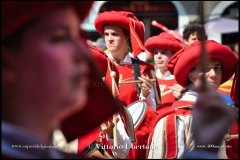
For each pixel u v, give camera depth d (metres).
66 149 3.17
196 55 5.26
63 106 1.96
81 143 4.97
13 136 1.90
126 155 5.66
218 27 11.40
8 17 1.89
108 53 7.58
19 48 1.91
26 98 1.92
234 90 5.26
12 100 1.92
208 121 2.14
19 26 1.91
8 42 1.91
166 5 23.59
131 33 7.38
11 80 1.91
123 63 7.49
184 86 5.48
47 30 1.94
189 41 8.20
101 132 5.31
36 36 1.92
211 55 5.36
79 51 1.97
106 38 7.56
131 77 7.40
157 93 7.51
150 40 8.28
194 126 2.16
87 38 2.73
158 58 8.27
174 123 5.30
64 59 1.93
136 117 6.70
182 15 22.84
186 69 5.33
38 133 1.96
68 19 1.99
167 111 5.44
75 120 2.61
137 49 7.34
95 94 2.61
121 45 7.50
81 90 1.98
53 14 1.95
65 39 1.97
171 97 7.88
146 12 23.44
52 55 1.92
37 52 1.92
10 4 1.89
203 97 2.15
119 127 5.63
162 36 8.28
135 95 7.25
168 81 8.08
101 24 7.54
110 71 6.25
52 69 1.92
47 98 1.93
